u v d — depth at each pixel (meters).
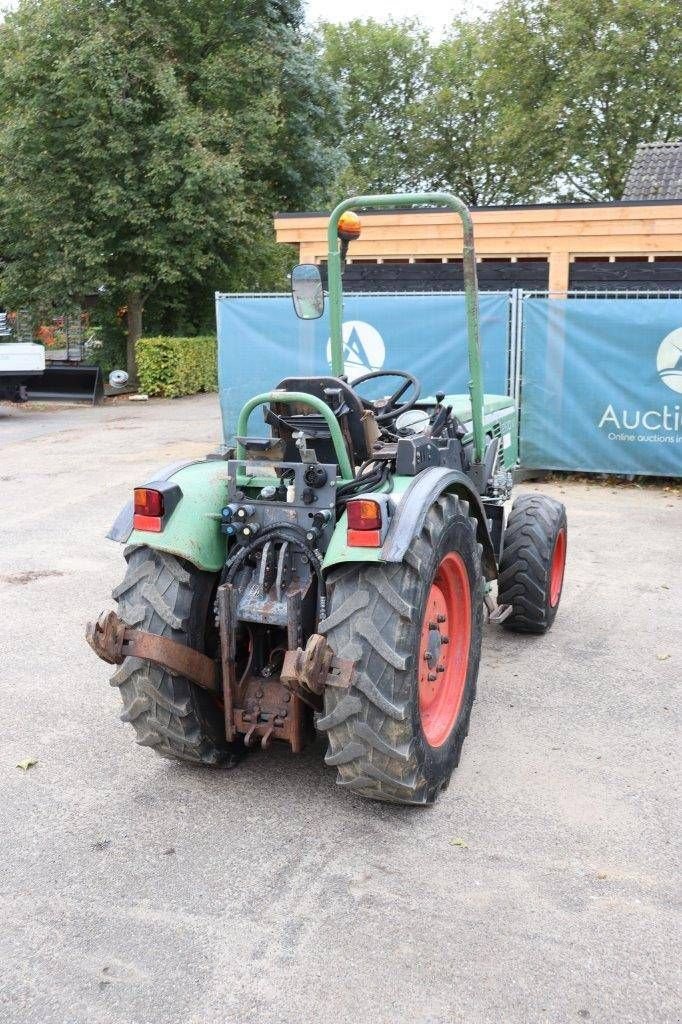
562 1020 2.35
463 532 3.56
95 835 3.23
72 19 17.94
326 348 10.01
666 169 19.05
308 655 2.97
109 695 4.44
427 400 5.12
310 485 3.33
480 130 39.09
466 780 3.59
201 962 2.57
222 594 3.28
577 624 5.38
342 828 3.26
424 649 3.38
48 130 18.50
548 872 2.98
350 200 3.89
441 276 12.24
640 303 8.96
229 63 19.61
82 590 6.08
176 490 3.43
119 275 20.19
